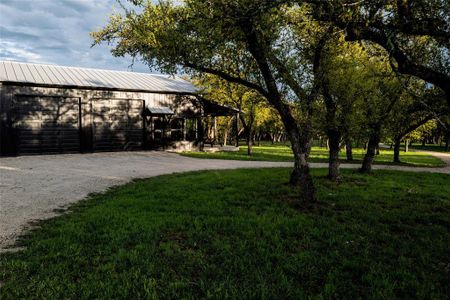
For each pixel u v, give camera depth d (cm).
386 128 1648
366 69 1278
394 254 599
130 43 1064
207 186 1222
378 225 780
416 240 680
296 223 764
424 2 521
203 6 781
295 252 599
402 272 519
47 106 2538
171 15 942
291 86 1084
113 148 2858
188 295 428
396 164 2744
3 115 2350
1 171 1559
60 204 925
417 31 539
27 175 1446
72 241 614
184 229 702
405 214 888
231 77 1067
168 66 1010
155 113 2877
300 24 976
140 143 2995
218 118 4691
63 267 500
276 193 1113
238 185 1255
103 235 643
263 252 579
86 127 2716
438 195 1180
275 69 1050
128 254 547
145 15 958
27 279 464
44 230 682
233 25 762
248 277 489
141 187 1195
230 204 942
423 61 718
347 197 1091
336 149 1461
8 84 2361
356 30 572
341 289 463
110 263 514
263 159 2686
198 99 3250
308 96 1162
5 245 599
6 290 431
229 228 709
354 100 1306
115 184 1289
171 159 2430
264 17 786
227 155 2919
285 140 7788
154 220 752
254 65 1062
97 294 425
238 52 1060
